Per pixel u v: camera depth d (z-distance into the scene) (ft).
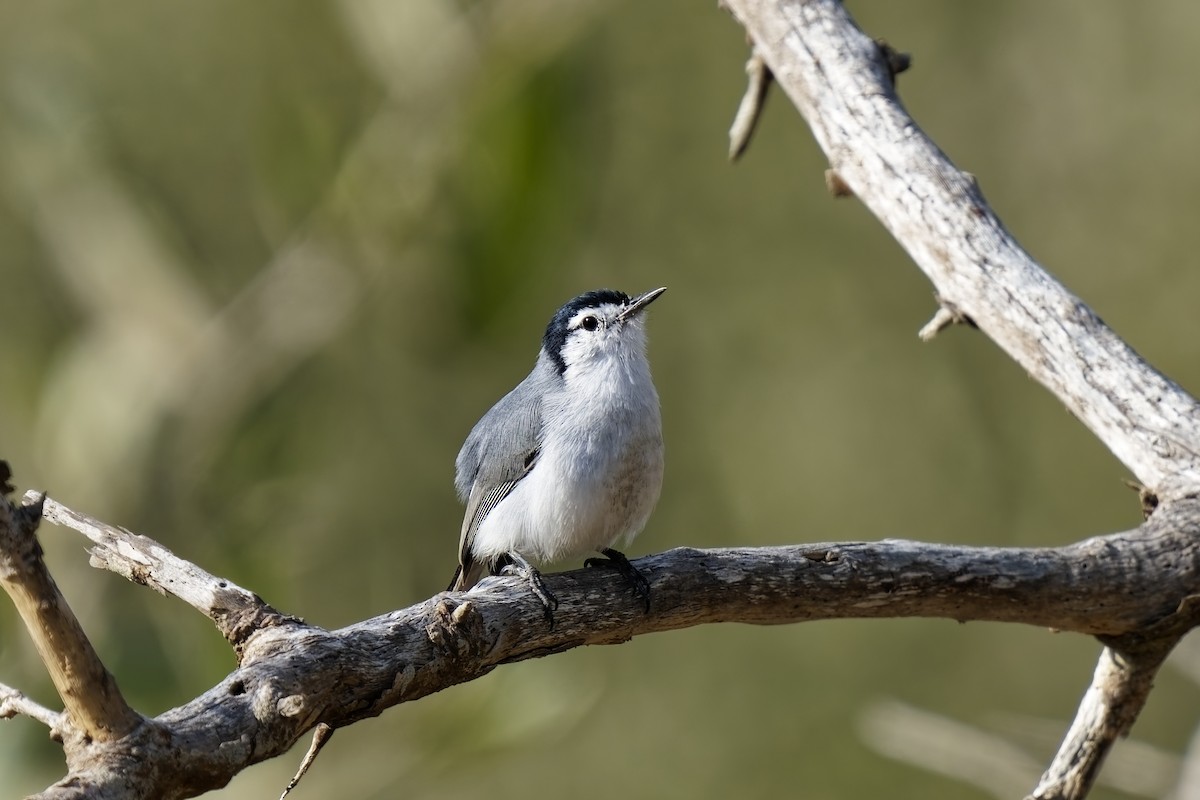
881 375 59.00
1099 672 22.31
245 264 51.13
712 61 56.80
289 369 40.27
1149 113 58.08
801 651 58.59
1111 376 23.27
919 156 25.94
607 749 57.82
